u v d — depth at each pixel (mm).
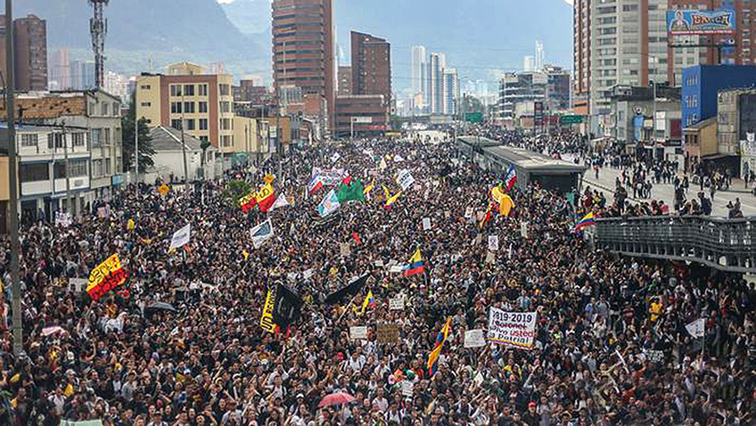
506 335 29141
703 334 30625
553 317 35438
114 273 35219
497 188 65375
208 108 182375
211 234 61250
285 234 60781
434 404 24234
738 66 135750
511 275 41688
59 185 93938
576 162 97562
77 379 26266
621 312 37219
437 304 37375
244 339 31406
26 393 24297
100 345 28766
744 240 36312
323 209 66312
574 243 55562
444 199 79375
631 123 179875
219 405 24344
